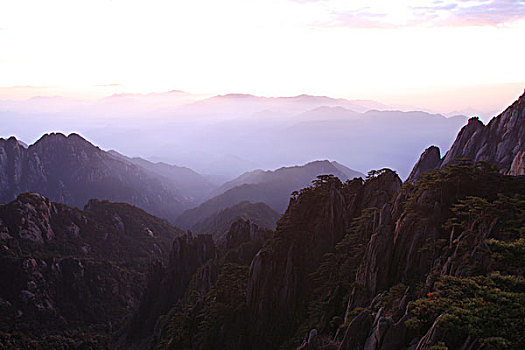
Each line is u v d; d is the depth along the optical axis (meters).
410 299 39.72
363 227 63.25
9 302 117.88
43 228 152.38
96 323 124.56
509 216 42.22
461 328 29.53
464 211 48.72
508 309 31.03
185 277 112.88
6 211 148.62
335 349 41.50
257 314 64.31
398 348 33.47
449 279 35.88
